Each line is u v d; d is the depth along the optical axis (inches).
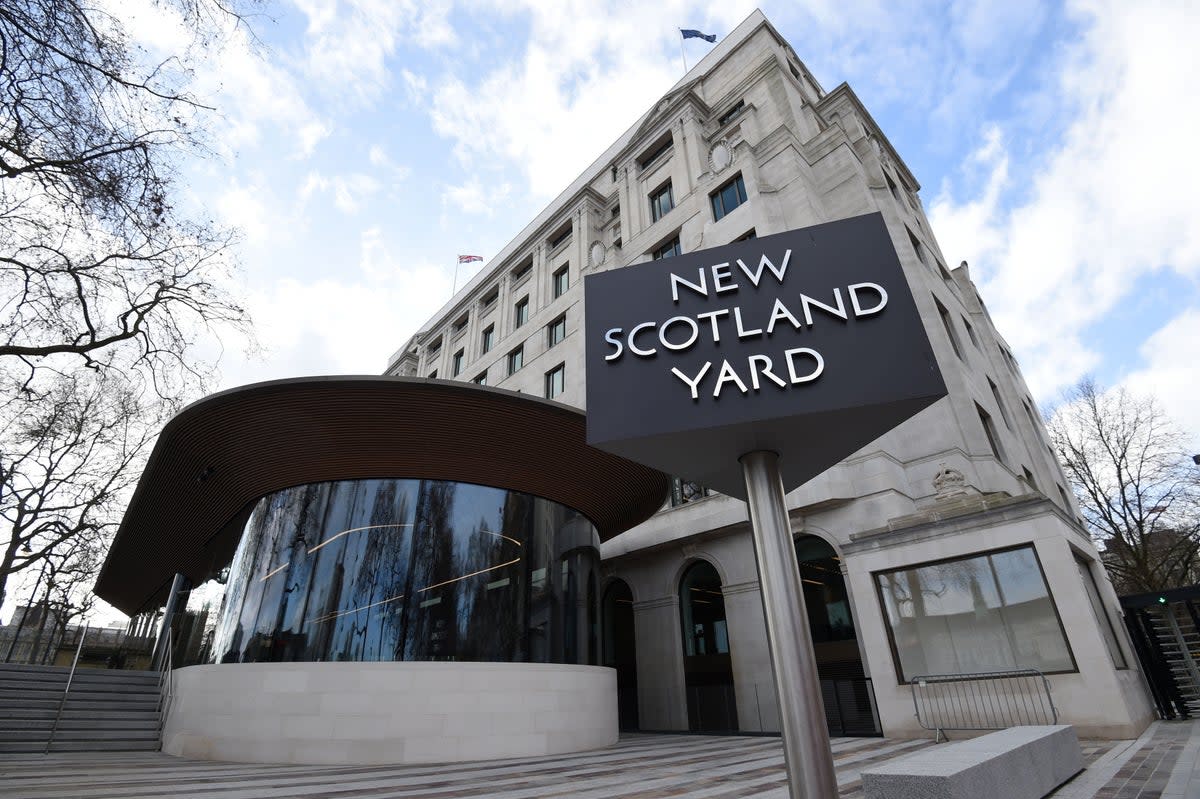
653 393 172.9
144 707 531.8
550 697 458.0
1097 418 1149.7
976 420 751.1
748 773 314.7
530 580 508.1
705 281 189.8
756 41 1188.5
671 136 1207.6
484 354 1534.2
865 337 166.7
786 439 171.6
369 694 403.5
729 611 708.7
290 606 455.5
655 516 840.3
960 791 150.0
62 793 251.3
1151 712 470.3
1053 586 411.2
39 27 305.3
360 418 473.7
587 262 1237.7
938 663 442.3
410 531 478.0
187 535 663.8
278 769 356.5
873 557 486.3
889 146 1245.7
